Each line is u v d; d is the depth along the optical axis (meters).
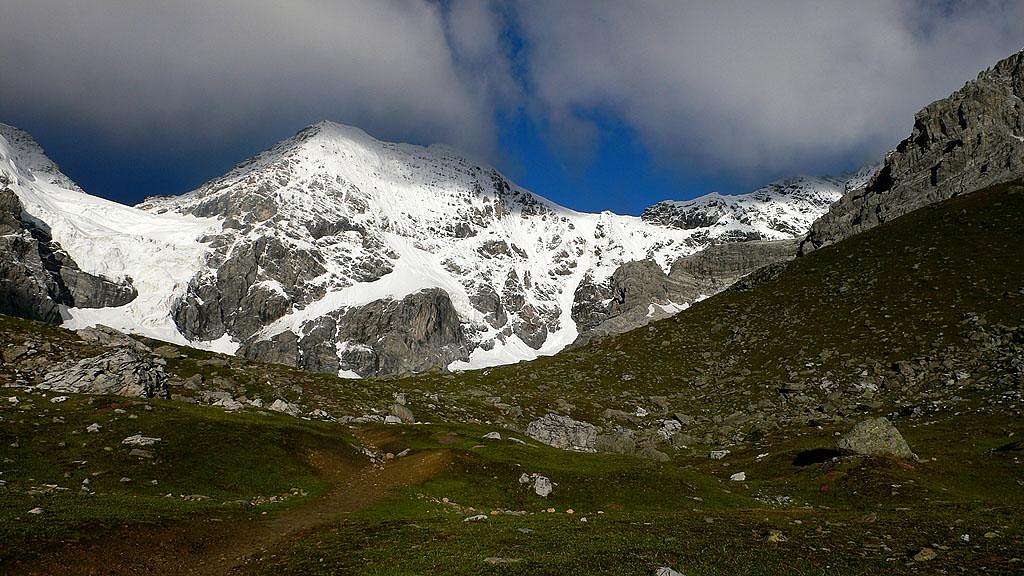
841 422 99.88
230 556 33.91
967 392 98.56
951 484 58.84
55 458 48.16
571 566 27.45
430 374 197.00
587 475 60.91
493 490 56.34
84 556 29.25
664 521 39.56
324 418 90.06
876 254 173.12
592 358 180.75
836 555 29.48
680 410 134.62
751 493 62.38
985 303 127.38
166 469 49.44
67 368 75.12
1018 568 26.55
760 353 151.25
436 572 27.81
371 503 49.56
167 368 98.00
